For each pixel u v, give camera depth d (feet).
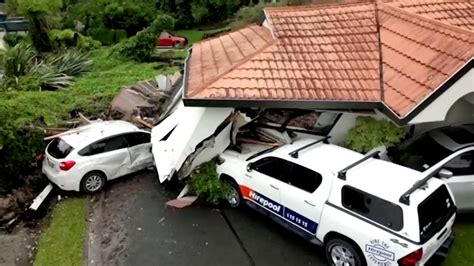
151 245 28.71
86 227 31.37
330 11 39.86
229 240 28.84
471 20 34.81
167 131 37.76
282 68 32.55
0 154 37.04
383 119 32.04
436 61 28.94
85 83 63.31
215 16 134.10
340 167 25.81
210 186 31.91
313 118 35.45
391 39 34.73
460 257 26.40
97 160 35.65
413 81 29.04
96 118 47.47
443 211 23.43
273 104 29.45
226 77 31.40
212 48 41.29
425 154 30.73
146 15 120.06
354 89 30.50
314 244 27.37
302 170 26.71
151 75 69.41
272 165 28.43
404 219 21.66
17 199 35.09
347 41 35.50
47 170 35.83
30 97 46.52
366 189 23.40
